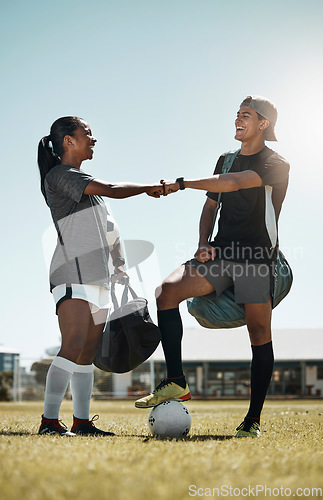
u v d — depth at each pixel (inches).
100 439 126.9
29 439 118.3
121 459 88.0
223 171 176.4
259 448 113.1
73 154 159.3
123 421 223.5
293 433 167.6
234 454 99.0
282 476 79.8
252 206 167.2
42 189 158.9
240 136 171.5
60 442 113.7
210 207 180.5
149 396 159.3
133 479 72.4
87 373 159.0
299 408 464.4
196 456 93.7
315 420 238.7
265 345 165.3
